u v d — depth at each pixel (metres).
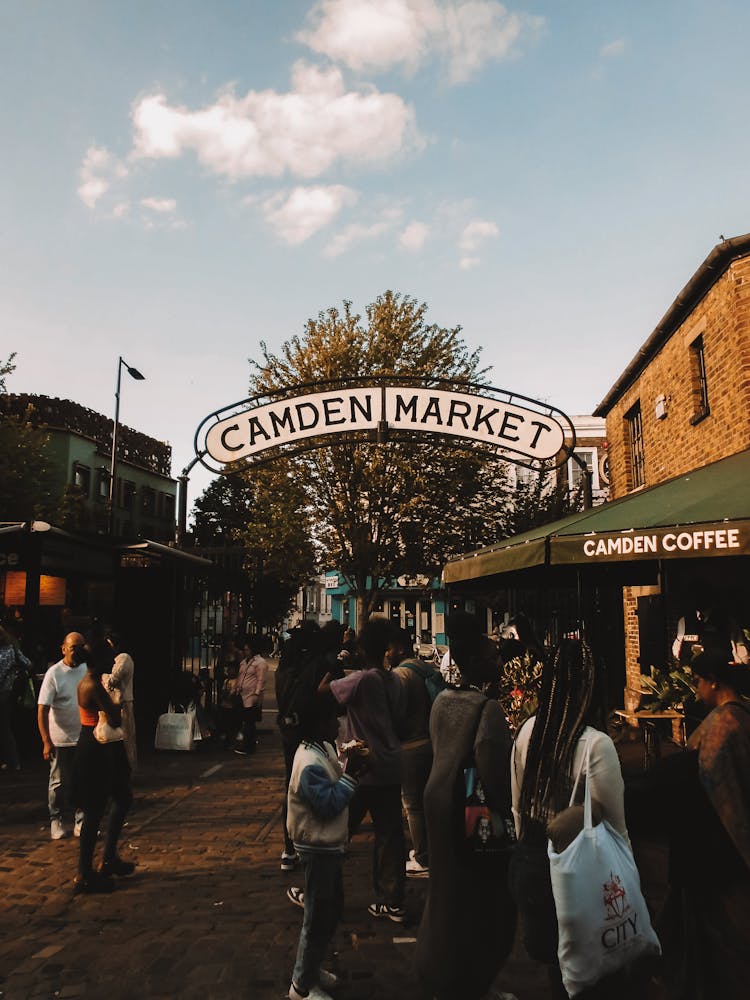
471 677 3.34
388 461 22.22
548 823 2.64
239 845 6.14
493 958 2.96
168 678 12.07
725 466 7.54
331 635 5.45
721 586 9.23
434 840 3.07
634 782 2.72
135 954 4.01
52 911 4.66
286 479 23.22
